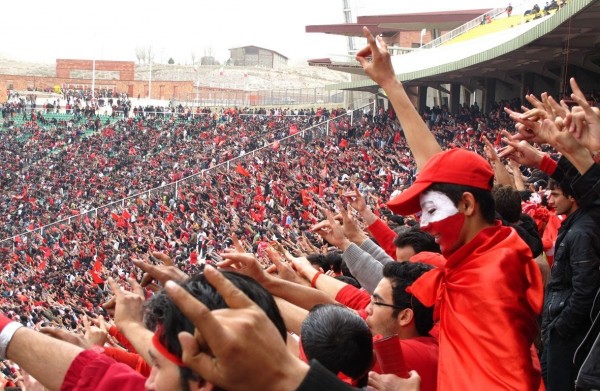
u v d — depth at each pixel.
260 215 40.97
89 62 117.69
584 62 38.97
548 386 6.20
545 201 8.74
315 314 4.04
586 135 4.73
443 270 4.66
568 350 5.99
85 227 52.44
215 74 147.12
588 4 27.23
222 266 5.02
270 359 2.59
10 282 45.09
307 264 6.13
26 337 3.59
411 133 5.62
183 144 79.25
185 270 35.00
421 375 4.74
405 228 7.13
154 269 4.36
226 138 77.88
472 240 4.55
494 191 6.52
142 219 50.97
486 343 4.33
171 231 47.28
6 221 64.75
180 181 54.38
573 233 5.97
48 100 99.44
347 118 62.81
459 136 45.75
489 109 53.62
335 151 54.47
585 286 5.82
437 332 5.22
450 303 4.52
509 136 5.45
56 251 49.06
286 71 153.50
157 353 2.98
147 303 3.11
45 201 68.50
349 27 79.38
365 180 43.62
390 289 5.07
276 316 3.00
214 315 2.55
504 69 46.69
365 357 3.97
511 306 4.37
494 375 4.27
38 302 35.72
